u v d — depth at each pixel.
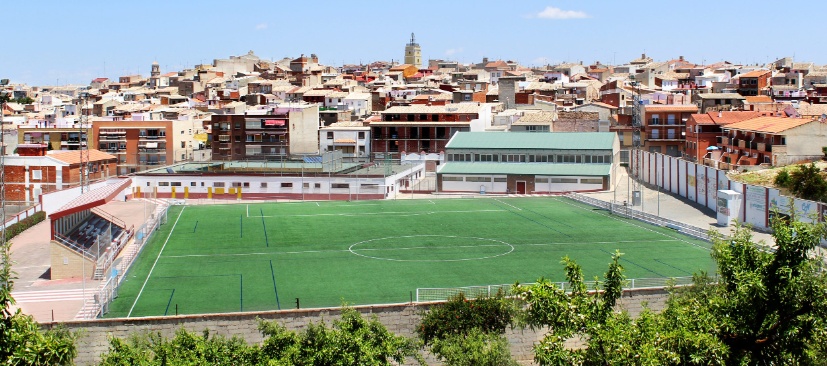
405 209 147.12
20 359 45.12
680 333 47.03
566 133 182.75
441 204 153.00
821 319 46.78
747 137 172.25
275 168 177.12
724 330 48.19
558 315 50.72
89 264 97.69
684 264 99.44
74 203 105.12
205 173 172.75
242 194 172.12
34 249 115.75
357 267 101.19
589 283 89.06
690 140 194.75
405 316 76.94
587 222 130.62
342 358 57.97
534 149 175.25
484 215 139.12
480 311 72.81
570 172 170.25
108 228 113.75
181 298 86.75
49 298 88.62
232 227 130.50
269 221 135.88
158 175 173.38
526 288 52.75
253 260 106.00
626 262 101.25
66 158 182.25
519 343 74.00
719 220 125.25
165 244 117.12
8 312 46.69
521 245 113.44
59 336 55.84
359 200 162.00
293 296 87.12
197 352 57.88
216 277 96.62
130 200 168.88
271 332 61.97
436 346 66.50
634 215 134.12
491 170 174.12
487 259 104.88
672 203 148.00
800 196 130.62
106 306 82.56
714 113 194.75
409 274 97.00
